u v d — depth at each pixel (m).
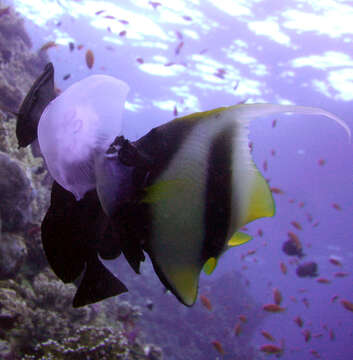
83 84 0.47
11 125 5.84
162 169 0.48
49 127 0.47
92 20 20.36
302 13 17.30
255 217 0.51
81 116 0.46
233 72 23.05
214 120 0.49
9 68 9.62
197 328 16.02
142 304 14.22
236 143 0.50
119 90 0.48
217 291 20.00
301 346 69.69
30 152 6.20
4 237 4.02
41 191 6.13
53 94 0.60
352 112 24.23
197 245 0.49
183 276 0.50
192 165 0.49
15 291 4.04
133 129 36.44
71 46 8.42
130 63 24.72
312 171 34.62
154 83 26.66
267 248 52.78
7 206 4.07
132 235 0.48
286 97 24.97
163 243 0.49
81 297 0.52
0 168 3.99
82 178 0.48
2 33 10.83
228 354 15.64
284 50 20.12
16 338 3.56
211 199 0.49
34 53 11.73
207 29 19.80
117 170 0.47
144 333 13.27
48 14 20.31
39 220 5.16
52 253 0.51
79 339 4.00
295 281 61.62
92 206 0.51
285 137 30.03
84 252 0.52
